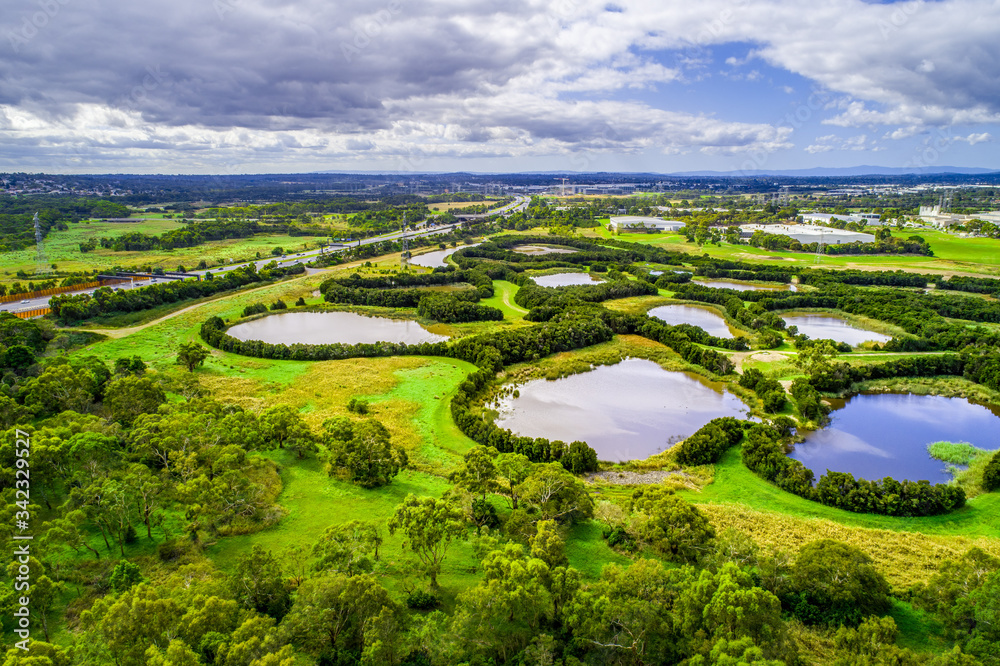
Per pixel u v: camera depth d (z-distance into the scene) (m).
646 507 64.12
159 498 60.97
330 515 66.62
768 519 67.50
